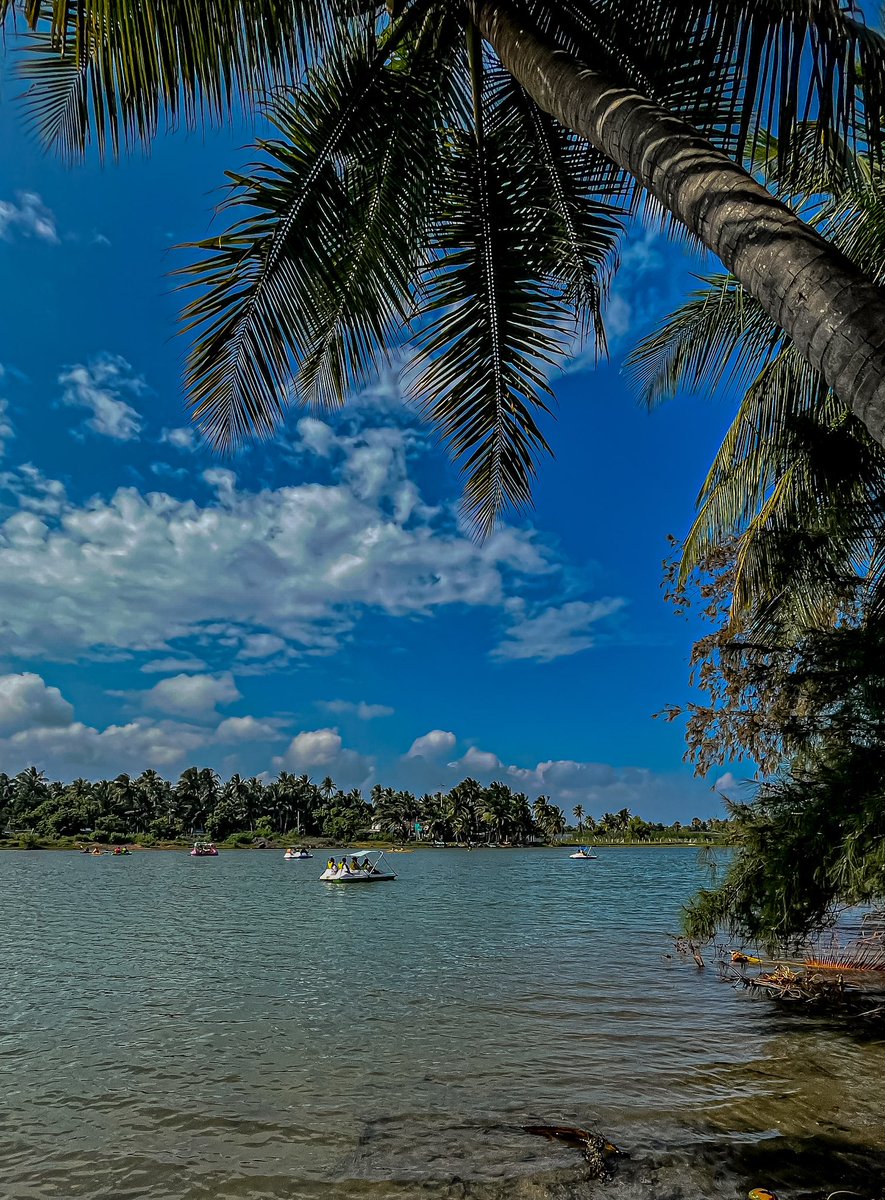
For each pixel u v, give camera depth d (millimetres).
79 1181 6309
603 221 5832
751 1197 5527
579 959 18016
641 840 192375
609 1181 5922
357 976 16391
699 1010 12000
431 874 70438
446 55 5418
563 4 4469
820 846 7977
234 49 3938
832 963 14242
